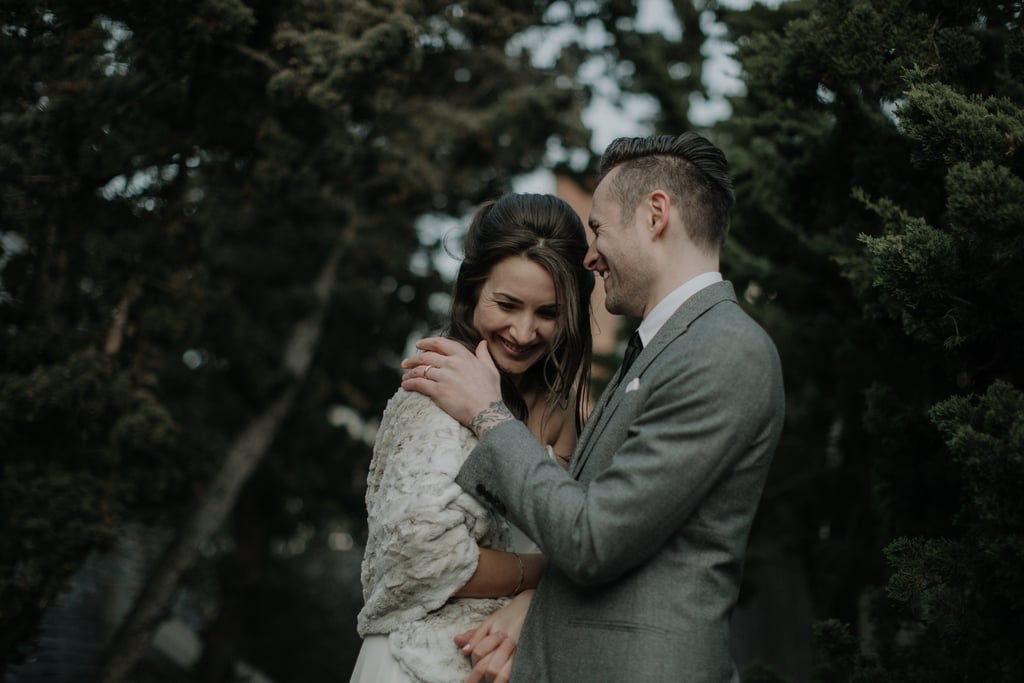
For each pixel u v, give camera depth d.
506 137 8.23
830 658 3.29
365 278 10.52
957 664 2.81
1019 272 2.61
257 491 12.19
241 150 5.82
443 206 9.32
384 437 2.51
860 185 3.54
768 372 2.06
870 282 3.31
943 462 3.29
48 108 4.61
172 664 12.51
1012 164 2.54
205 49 4.84
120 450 5.80
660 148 2.30
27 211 4.96
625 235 2.27
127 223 5.71
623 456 2.04
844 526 5.90
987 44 2.99
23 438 5.40
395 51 4.88
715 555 2.07
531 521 2.06
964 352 3.01
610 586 2.08
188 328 6.26
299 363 9.11
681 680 1.99
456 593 2.30
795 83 3.43
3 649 5.18
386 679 2.27
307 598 14.38
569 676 2.08
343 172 6.38
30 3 4.20
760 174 4.56
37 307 5.50
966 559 2.71
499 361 2.56
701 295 2.19
